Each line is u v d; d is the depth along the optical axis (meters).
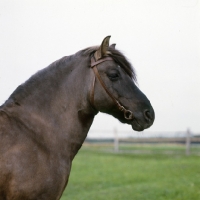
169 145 26.97
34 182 3.77
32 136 3.90
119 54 4.12
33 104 4.04
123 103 4.02
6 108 3.97
